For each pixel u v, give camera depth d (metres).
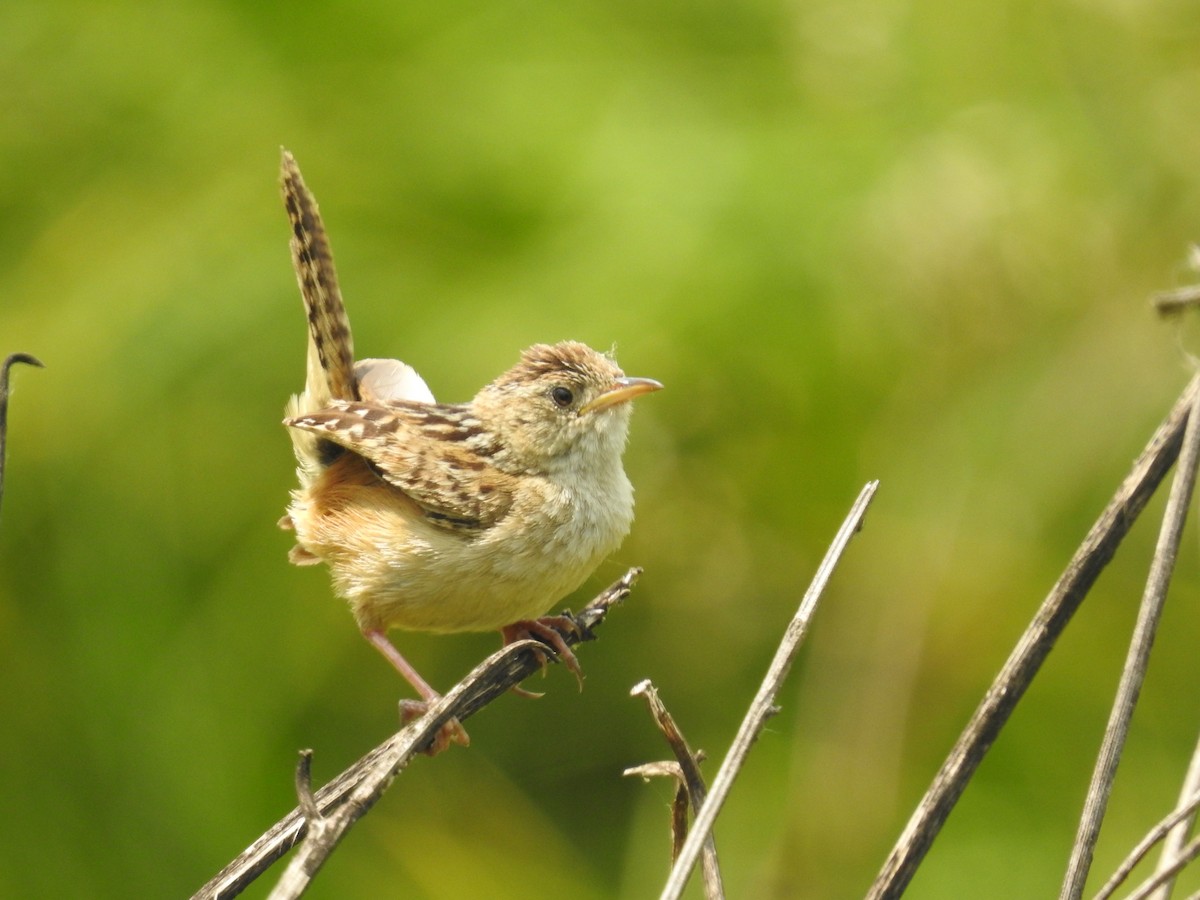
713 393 10.38
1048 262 10.21
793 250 10.22
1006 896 9.55
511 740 11.02
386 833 10.63
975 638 10.19
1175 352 10.01
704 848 4.67
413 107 10.90
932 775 10.09
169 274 10.38
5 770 9.76
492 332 9.94
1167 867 4.43
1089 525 10.16
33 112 10.98
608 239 10.20
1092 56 10.58
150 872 9.70
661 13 11.28
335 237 10.45
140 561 10.07
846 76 10.90
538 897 10.44
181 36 11.11
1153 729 9.95
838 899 9.76
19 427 10.09
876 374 10.50
